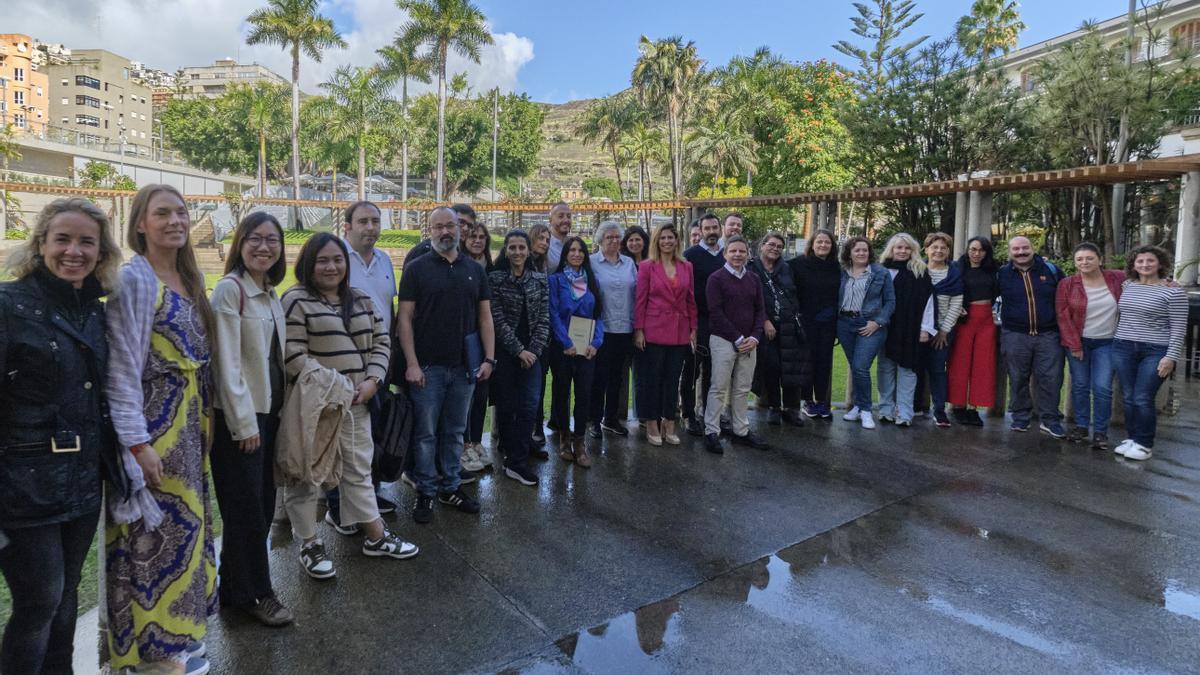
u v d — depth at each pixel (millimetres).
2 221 21297
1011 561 3365
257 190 46312
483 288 3822
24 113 68250
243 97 49219
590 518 3775
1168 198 14055
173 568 2232
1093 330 5301
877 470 4707
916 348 5766
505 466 4395
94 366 1955
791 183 25703
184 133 55781
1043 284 5613
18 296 1813
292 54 35125
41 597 1896
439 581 3049
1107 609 2930
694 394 5508
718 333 4945
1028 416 5789
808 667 2484
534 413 4270
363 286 3664
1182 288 4922
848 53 24734
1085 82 13891
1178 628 2787
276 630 2635
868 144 18250
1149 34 14359
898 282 5777
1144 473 4734
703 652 2562
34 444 1826
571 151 131375
